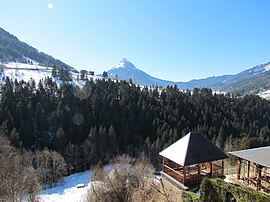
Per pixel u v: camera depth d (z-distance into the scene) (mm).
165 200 19250
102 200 22578
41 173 40594
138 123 67125
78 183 42469
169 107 78625
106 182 23406
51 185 40844
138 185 22953
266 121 88812
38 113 59188
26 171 29062
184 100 88188
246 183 18828
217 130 72312
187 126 70125
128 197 22172
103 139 54750
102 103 70438
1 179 23391
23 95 65812
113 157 51188
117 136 61406
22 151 44219
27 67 140500
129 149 56938
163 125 64375
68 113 60156
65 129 58125
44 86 84438
